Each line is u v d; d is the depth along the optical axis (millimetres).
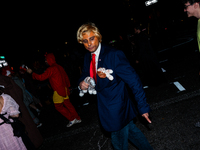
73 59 8453
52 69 3391
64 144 3383
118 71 1666
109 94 1765
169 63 6449
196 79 4094
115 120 1772
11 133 2195
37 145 3033
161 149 2350
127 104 1854
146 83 5059
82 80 2127
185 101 3309
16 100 2742
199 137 2307
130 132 1927
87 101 5395
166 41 11250
